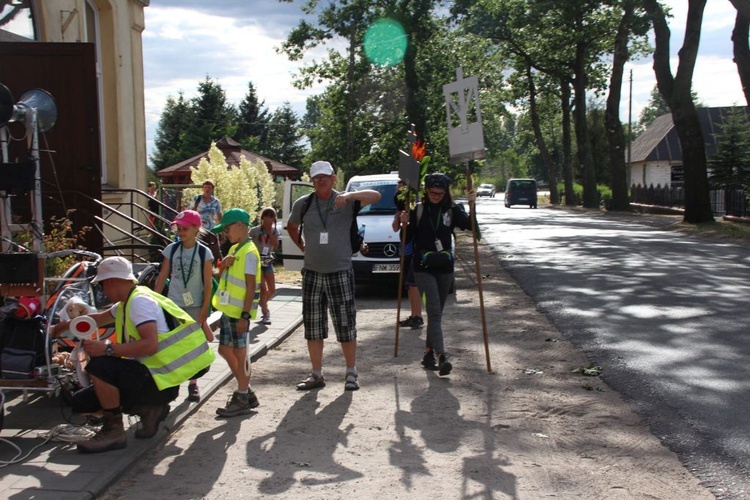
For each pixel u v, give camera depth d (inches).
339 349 359.6
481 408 258.1
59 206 391.9
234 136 3400.6
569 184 2469.2
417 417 249.0
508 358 330.3
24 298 231.6
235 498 183.3
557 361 323.0
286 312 456.1
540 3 1499.8
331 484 191.9
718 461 205.3
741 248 794.8
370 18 1274.6
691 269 609.6
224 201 795.4
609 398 267.1
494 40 1881.2
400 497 183.3
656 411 250.4
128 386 210.5
